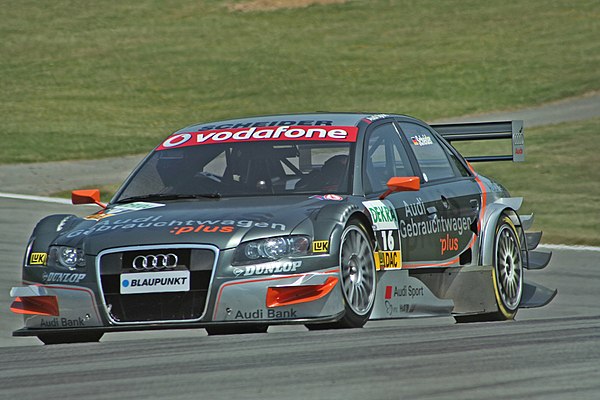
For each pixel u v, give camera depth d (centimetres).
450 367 1741
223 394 1550
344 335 2161
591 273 3997
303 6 18525
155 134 10950
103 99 13250
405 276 2509
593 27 15762
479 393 1518
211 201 2497
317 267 2233
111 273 2255
